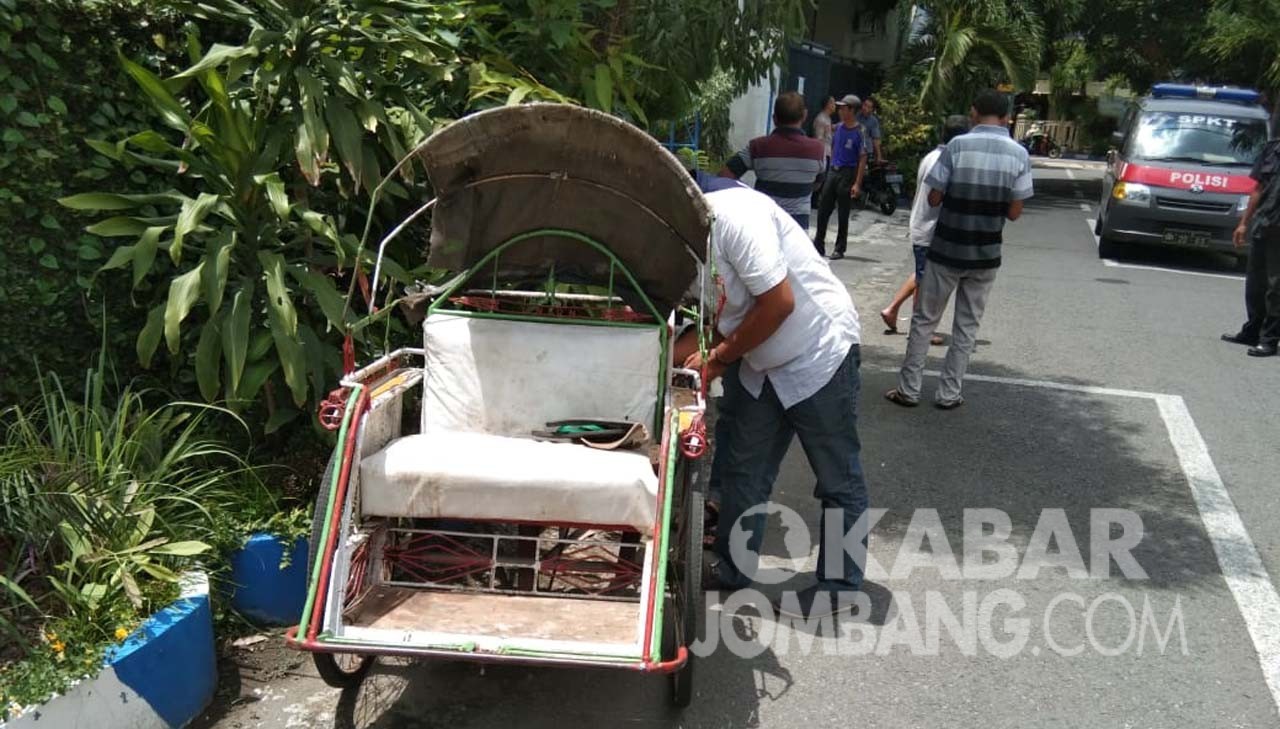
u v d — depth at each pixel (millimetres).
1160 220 13008
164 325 4051
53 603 3383
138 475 3816
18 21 3877
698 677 3881
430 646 2990
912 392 7039
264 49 4176
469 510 3326
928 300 6820
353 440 3340
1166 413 7129
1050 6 20422
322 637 2982
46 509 3371
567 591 3705
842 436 4152
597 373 3916
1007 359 8430
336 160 4605
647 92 6285
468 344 3943
